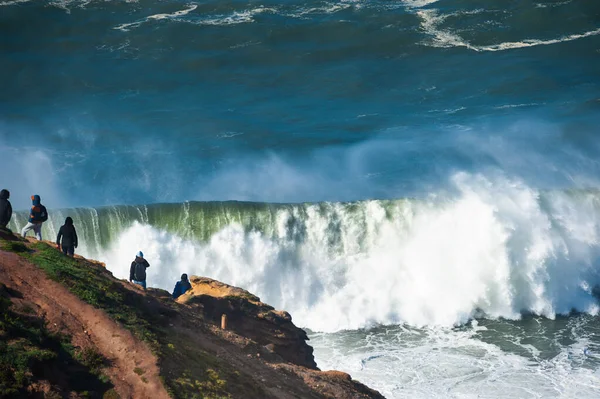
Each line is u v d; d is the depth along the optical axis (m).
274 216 150.00
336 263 149.12
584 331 133.75
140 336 67.19
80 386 60.69
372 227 149.75
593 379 114.00
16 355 59.59
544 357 122.50
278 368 78.38
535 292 143.50
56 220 145.12
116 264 146.62
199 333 76.81
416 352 126.12
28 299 67.12
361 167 180.88
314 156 185.88
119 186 172.75
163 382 62.62
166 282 146.88
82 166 179.62
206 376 67.44
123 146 189.62
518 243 145.62
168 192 171.38
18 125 197.38
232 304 90.31
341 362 122.06
